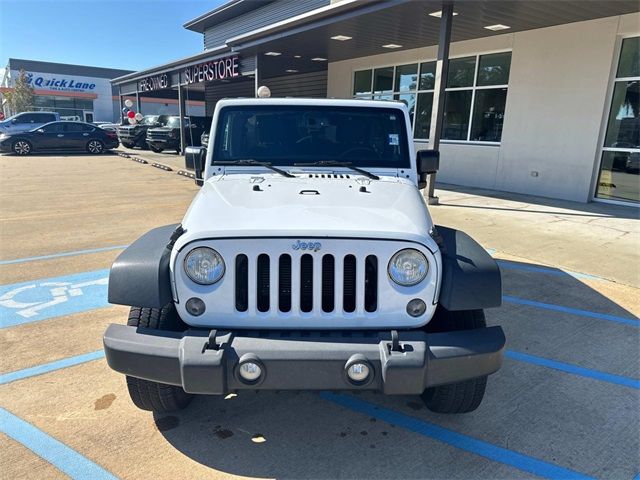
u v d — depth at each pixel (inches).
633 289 208.5
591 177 406.9
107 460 104.3
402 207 115.6
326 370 93.4
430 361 94.8
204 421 118.6
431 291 100.5
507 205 392.8
